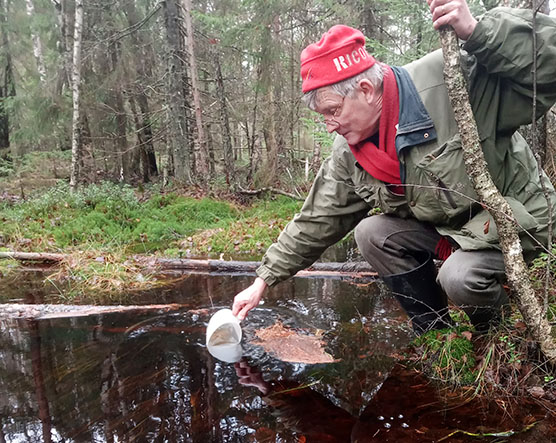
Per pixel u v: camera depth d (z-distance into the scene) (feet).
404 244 4.64
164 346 4.95
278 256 4.76
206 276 8.61
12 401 3.79
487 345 4.13
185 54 24.61
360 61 3.66
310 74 3.77
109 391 3.93
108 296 7.11
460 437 3.16
